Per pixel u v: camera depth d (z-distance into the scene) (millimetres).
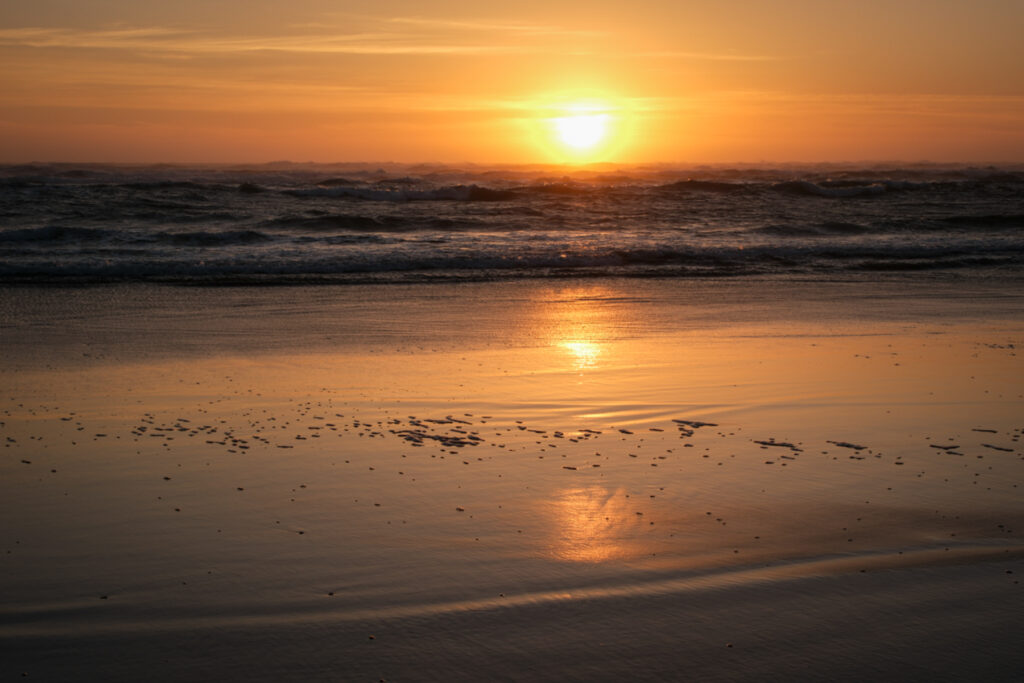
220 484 5215
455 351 9461
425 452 5898
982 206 31531
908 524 4699
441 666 3262
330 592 3832
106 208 26641
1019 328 11039
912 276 16094
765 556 4273
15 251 17344
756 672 3238
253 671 3217
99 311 11758
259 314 11781
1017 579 4035
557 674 3219
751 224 25234
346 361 8898
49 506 4812
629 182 53906
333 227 23922
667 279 15625
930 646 3424
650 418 6855
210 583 3898
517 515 4777
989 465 5730
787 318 11727
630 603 3770
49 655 3297
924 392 7711
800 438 6336
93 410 6898
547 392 7617
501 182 52938
